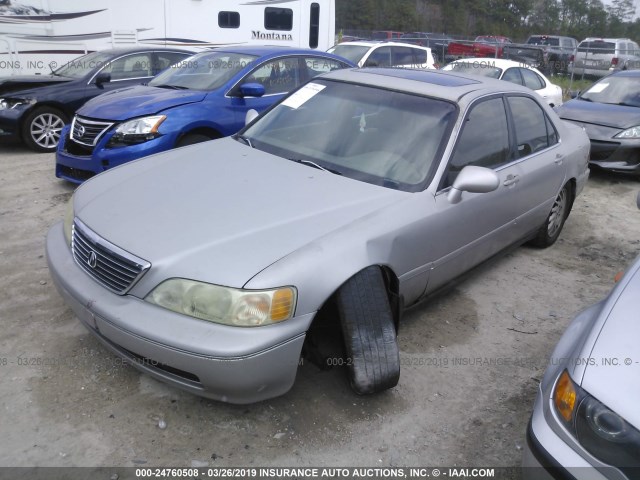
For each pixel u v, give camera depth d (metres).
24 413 2.81
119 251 2.73
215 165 3.60
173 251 2.67
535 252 5.36
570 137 5.26
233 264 2.60
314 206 3.08
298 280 2.61
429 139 3.62
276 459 2.65
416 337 3.73
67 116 8.24
